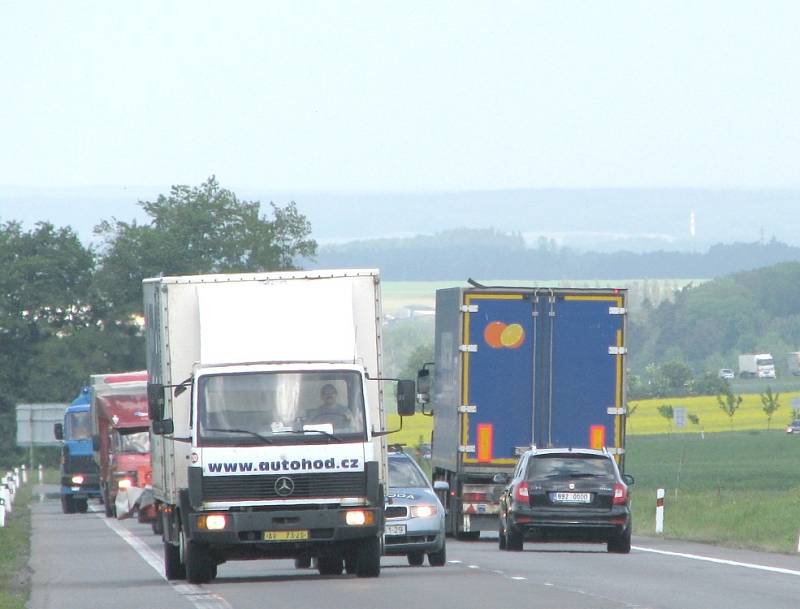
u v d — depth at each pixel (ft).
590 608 196.95
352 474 246.68
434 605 203.62
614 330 377.09
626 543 334.24
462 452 377.50
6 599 222.89
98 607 215.51
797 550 330.75
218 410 247.09
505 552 341.00
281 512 244.63
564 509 333.42
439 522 294.05
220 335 251.19
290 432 246.68
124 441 559.38
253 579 266.77
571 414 376.48
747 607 198.29
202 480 244.63
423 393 424.05
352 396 249.55
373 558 253.03
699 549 347.36
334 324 253.24
